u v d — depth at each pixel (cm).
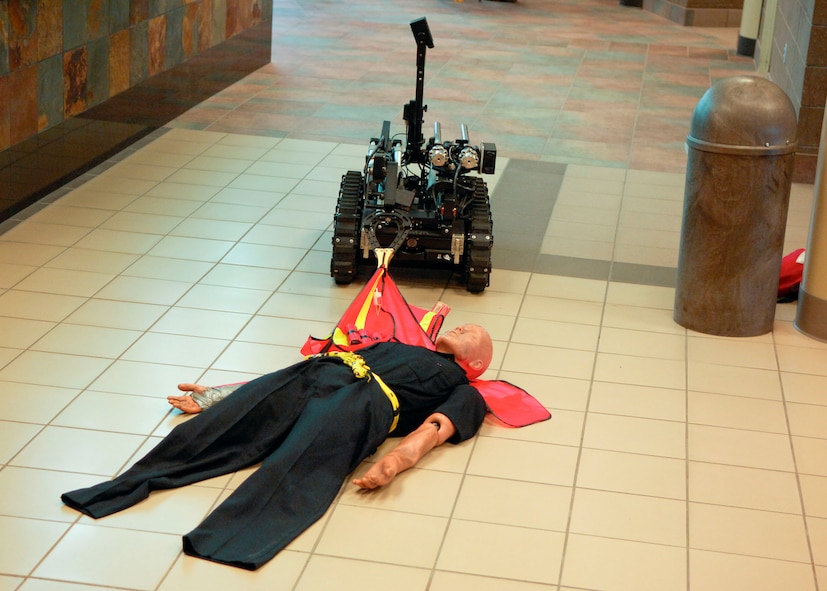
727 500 356
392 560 316
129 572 304
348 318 431
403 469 355
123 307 486
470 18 1423
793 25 844
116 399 403
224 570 307
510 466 371
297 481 338
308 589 301
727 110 453
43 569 304
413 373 382
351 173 561
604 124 884
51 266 529
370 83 995
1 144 579
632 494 357
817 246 477
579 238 610
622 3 1606
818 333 485
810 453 388
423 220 512
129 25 731
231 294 508
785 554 329
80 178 673
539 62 1140
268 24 1045
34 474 352
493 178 718
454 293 523
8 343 443
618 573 316
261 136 793
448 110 906
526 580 310
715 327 485
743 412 416
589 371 445
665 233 625
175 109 829
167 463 353
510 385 414
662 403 421
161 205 630
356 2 1527
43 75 621
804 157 739
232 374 428
